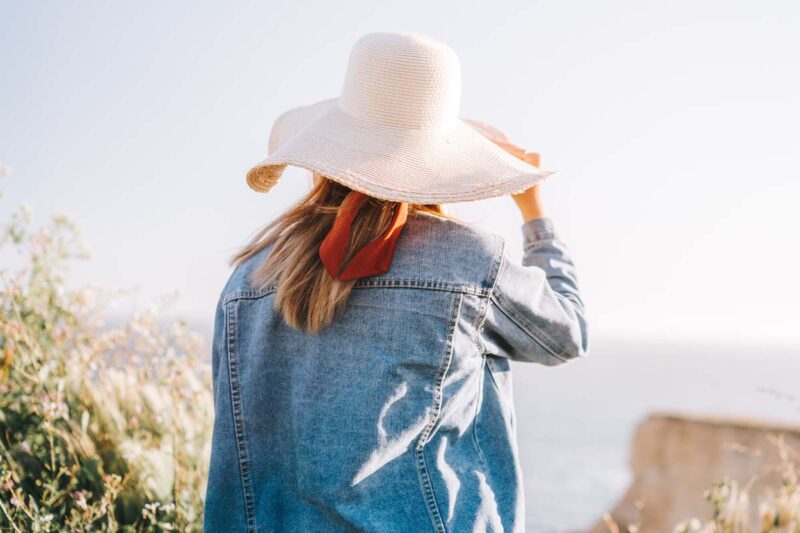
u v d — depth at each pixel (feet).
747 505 10.23
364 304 4.61
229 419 4.81
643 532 25.44
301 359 4.69
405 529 4.41
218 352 5.12
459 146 4.81
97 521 7.68
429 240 4.70
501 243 4.76
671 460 29.04
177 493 8.21
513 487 4.78
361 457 4.46
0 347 8.25
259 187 5.28
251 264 5.04
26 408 8.16
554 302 4.92
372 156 4.61
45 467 7.83
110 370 9.49
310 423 4.57
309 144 4.71
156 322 9.75
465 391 4.70
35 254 9.07
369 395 4.52
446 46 4.96
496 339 4.89
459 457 4.73
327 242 4.58
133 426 8.73
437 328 4.58
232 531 4.74
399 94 4.72
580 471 82.48
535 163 5.62
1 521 6.91
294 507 4.65
